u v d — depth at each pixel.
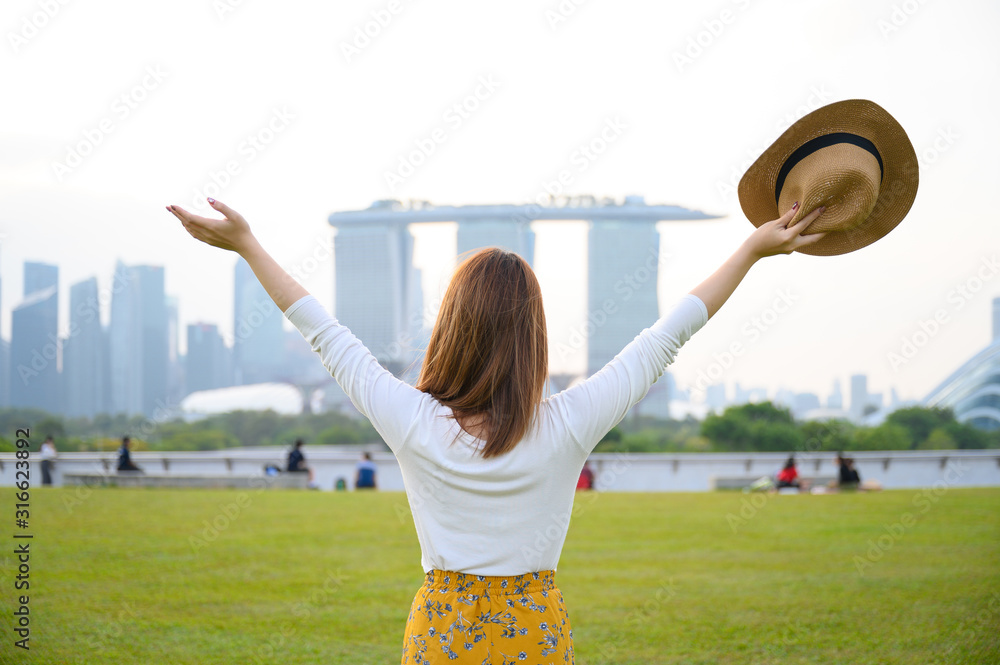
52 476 19.19
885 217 1.91
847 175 1.77
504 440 1.59
